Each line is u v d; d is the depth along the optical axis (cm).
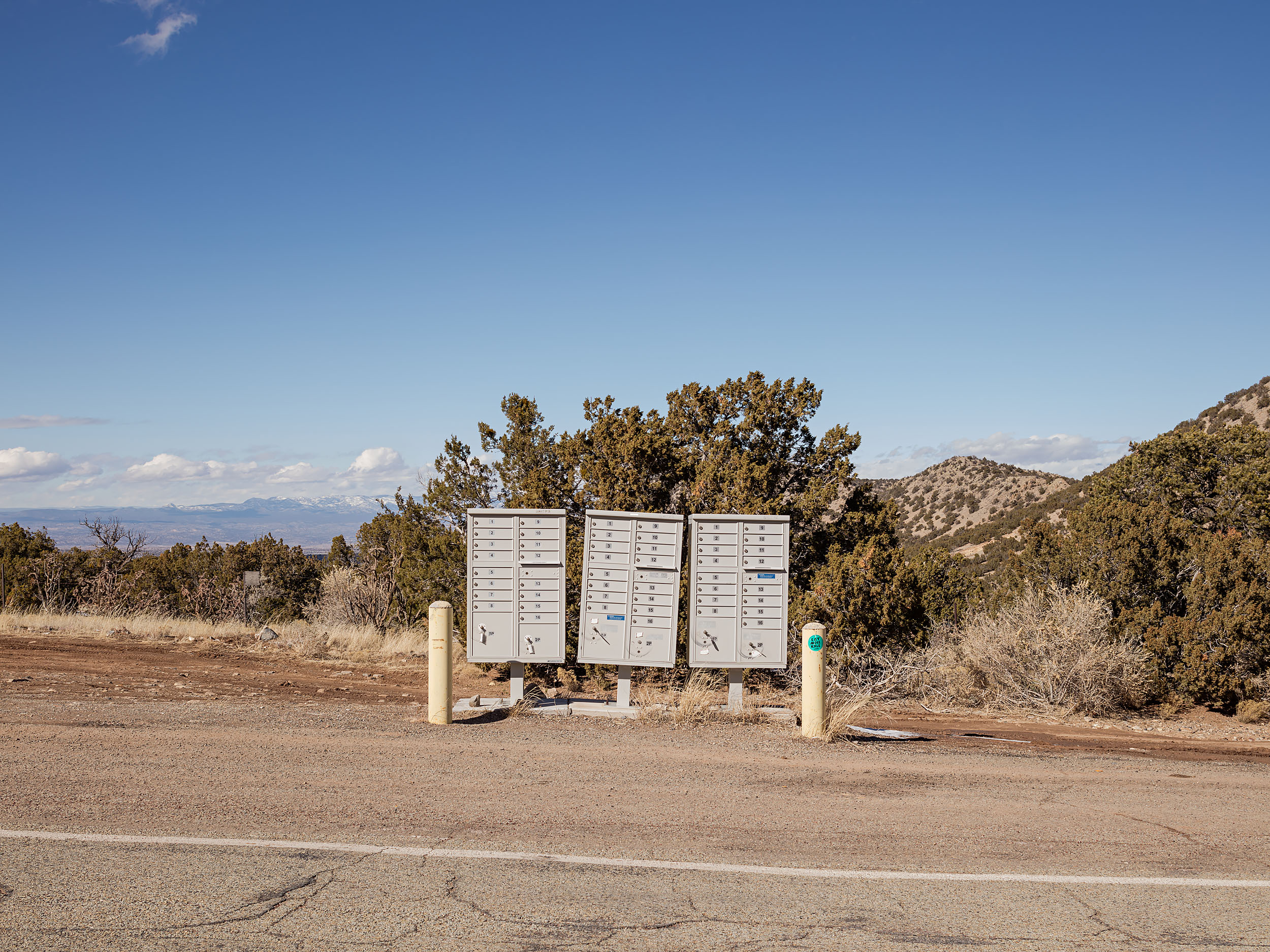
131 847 494
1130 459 3064
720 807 613
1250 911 448
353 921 404
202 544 3039
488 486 1612
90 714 860
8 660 1270
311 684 1200
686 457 1438
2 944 370
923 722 1120
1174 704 1305
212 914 407
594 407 1485
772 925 415
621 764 731
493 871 473
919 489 9006
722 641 975
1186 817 630
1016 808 638
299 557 3091
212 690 1089
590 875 472
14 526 2864
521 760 732
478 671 1376
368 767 687
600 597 980
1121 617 1450
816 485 1423
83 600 2291
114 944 374
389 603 1984
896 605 1298
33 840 502
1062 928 421
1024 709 1272
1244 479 2683
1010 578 1680
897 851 530
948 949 394
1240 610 1323
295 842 511
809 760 778
